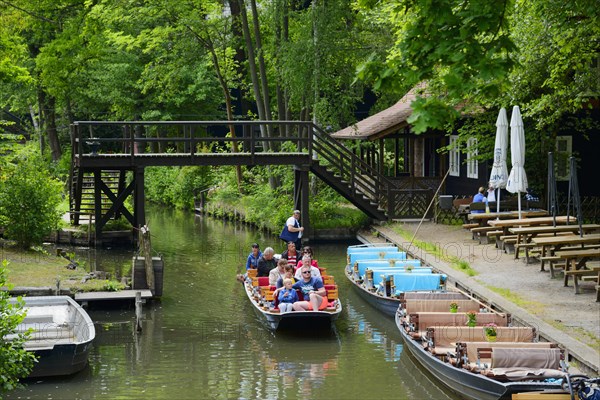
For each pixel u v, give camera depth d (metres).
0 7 32.75
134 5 39.31
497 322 15.62
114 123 28.94
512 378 12.91
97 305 20.73
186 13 38.19
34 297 18.11
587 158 30.39
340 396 14.26
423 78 10.40
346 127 39.59
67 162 44.09
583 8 17.33
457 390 13.91
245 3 37.66
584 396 11.98
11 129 57.00
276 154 30.33
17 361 12.34
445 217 30.81
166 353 16.95
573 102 23.80
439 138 35.47
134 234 31.08
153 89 45.94
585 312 16.25
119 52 44.97
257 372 15.69
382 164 33.69
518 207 25.66
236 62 43.72
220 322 19.41
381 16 32.62
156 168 50.12
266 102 37.22
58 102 47.25
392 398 14.10
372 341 17.73
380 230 29.97
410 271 20.66
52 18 39.41
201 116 47.31
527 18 21.36
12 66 33.19
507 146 28.62
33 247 26.30
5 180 27.17
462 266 21.31
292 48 33.44
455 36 10.31
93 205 34.34
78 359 15.30
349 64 34.91
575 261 18.34
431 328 14.99
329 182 31.28
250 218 36.72
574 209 29.41
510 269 21.09
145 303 21.16
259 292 19.77
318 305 18.33
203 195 44.19
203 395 14.40
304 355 16.73
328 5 33.28
